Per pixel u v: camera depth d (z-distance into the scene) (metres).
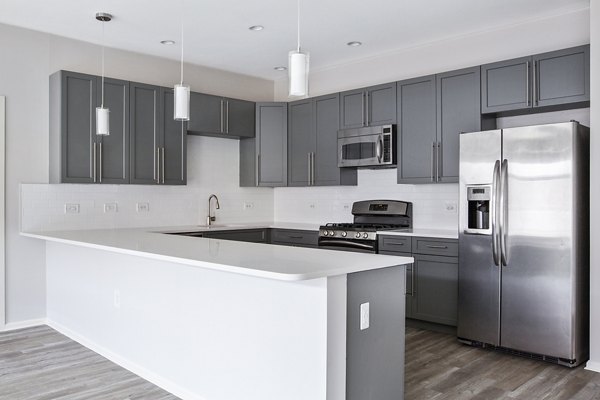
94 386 3.05
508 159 3.60
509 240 3.59
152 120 4.82
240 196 5.98
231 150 5.89
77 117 4.34
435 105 4.48
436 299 4.21
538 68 3.87
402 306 2.56
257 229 5.46
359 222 5.39
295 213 6.08
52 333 4.20
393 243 4.49
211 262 2.30
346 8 3.93
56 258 4.31
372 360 2.40
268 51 5.06
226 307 2.63
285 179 5.69
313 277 2.01
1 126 4.23
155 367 3.11
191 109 5.13
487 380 3.15
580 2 3.84
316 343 2.18
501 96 4.07
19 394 2.92
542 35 4.14
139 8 3.92
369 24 4.30
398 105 4.73
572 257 3.31
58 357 3.59
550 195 3.40
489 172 3.69
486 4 3.87
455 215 4.67
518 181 3.54
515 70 3.99
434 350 3.76
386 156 4.75
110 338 3.54
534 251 3.47
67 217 4.61
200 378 2.79
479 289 3.77
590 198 3.34
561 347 3.37
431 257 4.23
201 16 4.09
